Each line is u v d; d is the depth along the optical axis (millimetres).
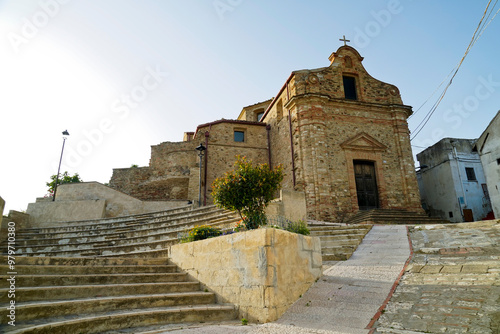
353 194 17031
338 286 6023
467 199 21562
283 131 20094
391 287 5695
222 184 7812
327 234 10242
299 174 17047
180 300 5496
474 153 22859
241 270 5523
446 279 5691
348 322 4594
